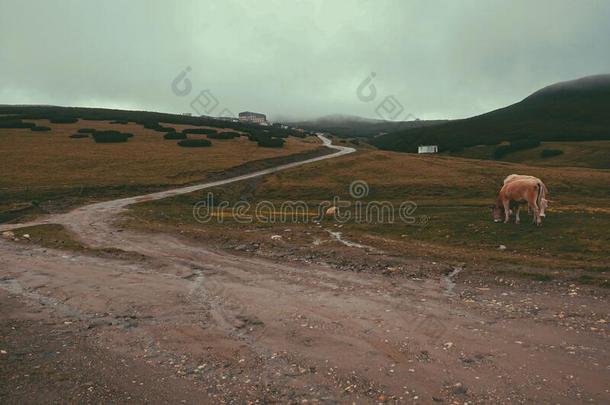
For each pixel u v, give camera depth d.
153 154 80.12
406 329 11.21
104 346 10.41
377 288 14.89
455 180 57.88
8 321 12.21
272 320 12.02
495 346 10.09
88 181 57.38
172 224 32.91
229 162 74.12
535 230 23.59
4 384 8.57
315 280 16.06
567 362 9.23
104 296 14.42
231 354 9.91
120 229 29.64
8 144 84.88
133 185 57.06
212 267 18.36
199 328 11.52
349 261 18.55
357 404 7.83
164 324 11.84
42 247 23.50
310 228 30.11
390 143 184.88
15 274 17.73
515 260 17.62
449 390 8.25
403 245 21.89
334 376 8.84
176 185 59.53
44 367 9.33
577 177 58.06
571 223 24.44
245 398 8.06
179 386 8.51
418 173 64.94
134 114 173.38
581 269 15.99
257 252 21.02
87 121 130.38
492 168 68.75
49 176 59.81
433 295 13.99
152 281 16.25
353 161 77.12
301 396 8.12
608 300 12.95
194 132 112.62
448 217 30.39
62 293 14.88
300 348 10.18
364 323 11.68
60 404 7.87
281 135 134.12
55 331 11.43
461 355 9.68
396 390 8.27
